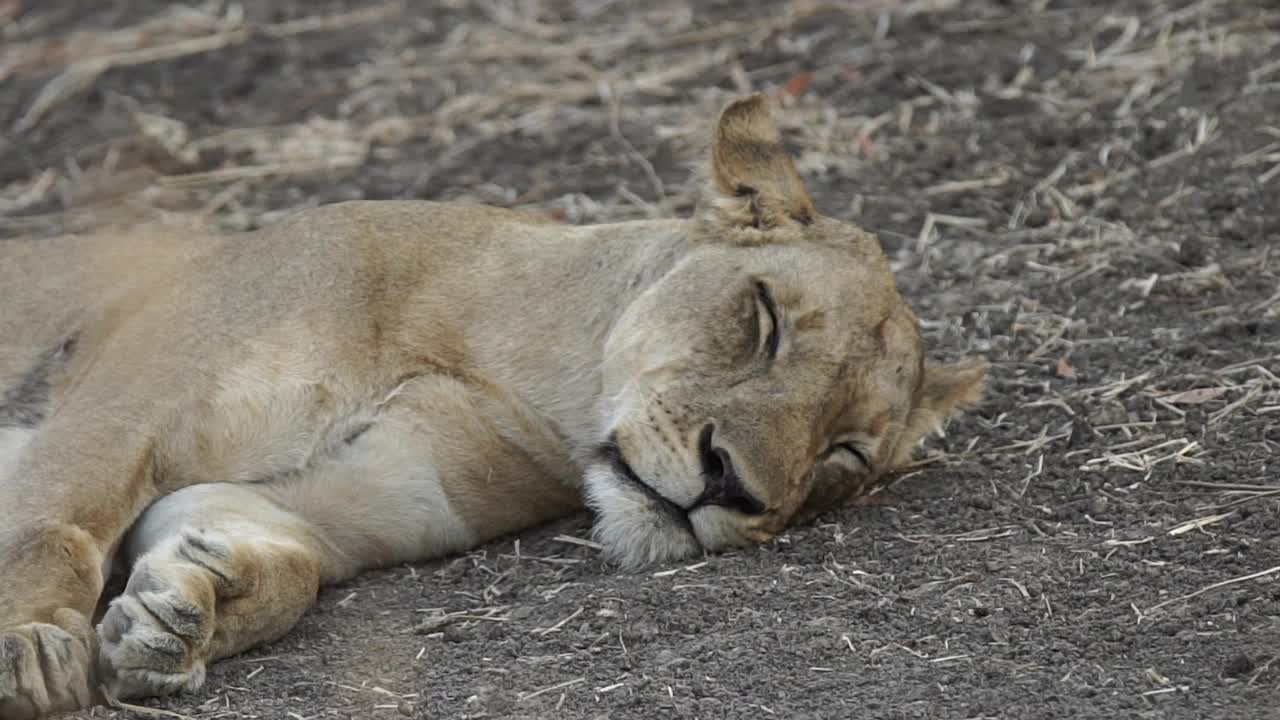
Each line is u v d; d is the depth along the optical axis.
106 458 9.64
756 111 11.23
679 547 10.10
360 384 10.41
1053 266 13.90
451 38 19.34
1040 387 12.14
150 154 17.48
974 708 8.26
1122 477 10.83
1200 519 10.12
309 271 10.55
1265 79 15.97
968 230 14.71
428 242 10.97
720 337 10.34
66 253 11.21
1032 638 8.97
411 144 17.31
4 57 19.95
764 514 10.05
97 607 9.94
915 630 9.11
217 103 18.52
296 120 18.05
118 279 10.96
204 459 9.98
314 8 20.45
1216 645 8.73
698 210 10.99
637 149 16.66
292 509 10.23
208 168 17.27
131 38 20.03
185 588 8.82
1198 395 11.63
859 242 10.94
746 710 8.37
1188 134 15.36
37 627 8.66
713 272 10.62
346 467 10.30
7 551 9.23
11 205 16.86
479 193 16.22
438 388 10.57
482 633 9.45
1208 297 13.11
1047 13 18.08
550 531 10.97
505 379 10.72
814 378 10.26
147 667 8.71
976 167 15.62
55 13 21.00
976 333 13.09
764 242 10.79
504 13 19.78
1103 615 9.16
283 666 9.15
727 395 10.11
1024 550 9.95
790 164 11.13
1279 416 11.27
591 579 10.09
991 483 10.95
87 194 16.86
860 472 10.65
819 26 18.55
